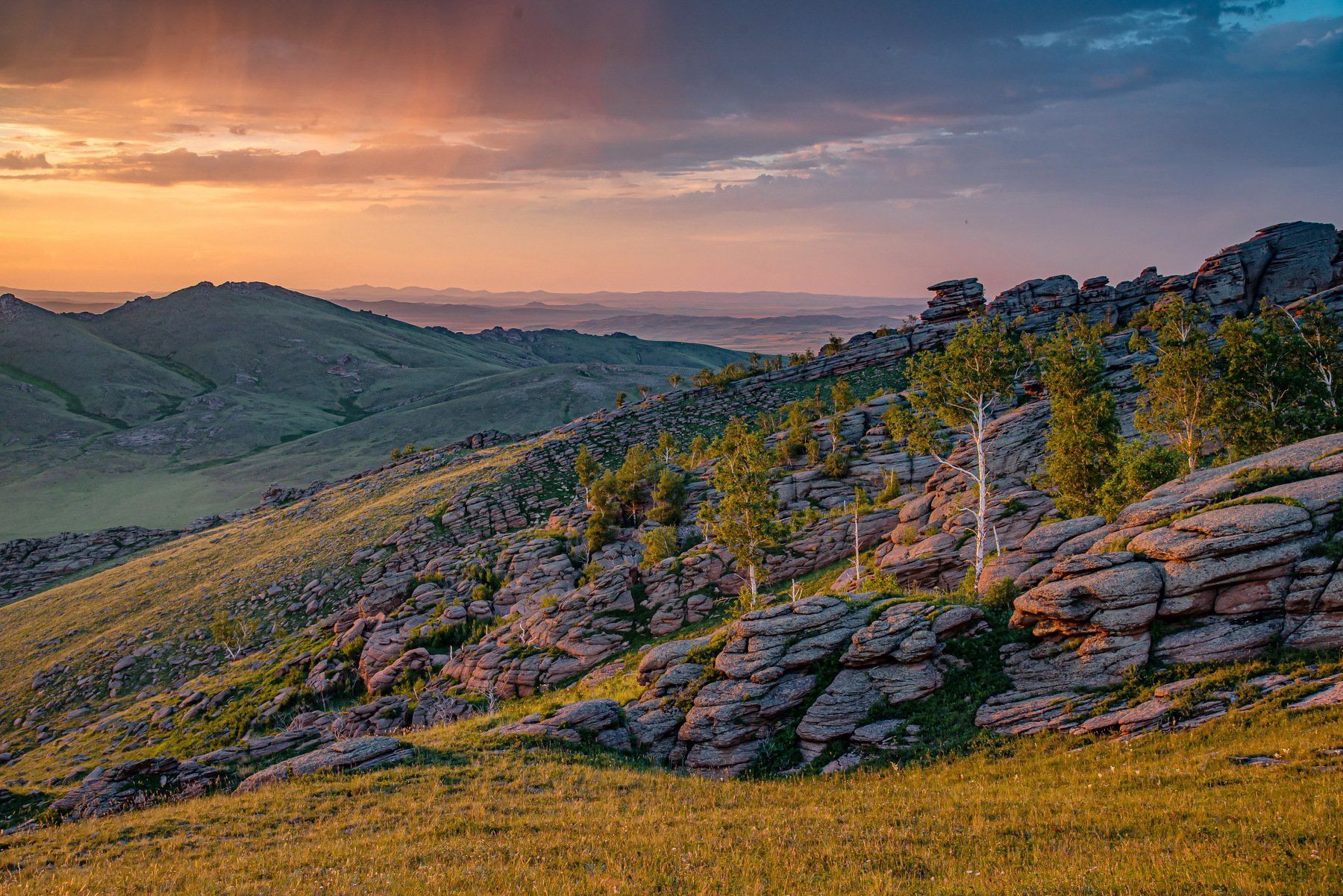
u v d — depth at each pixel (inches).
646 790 971.3
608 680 2102.6
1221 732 816.3
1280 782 665.6
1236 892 484.7
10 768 2923.2
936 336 6318.9
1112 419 2119.8
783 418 5767.7
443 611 3277.6
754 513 2246.6
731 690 1182.9
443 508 4965.6
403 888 622.2
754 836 730.2
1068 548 1205.1
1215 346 2938.0
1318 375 2097.7
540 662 2439.7
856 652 1149.7
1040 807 730.2
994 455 2760.8
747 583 2642.7
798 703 1135.6
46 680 3816.4
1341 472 1051.9
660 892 589.3
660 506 3823.8
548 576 3417.8
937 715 1045.8
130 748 2856.8
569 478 5354.3
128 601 4822.8
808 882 593.9
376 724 2306.8
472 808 889.5
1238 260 4630.9
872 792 893.8
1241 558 957.2
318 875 676.7
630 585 2768.2
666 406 6668.3
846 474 3535.9
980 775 896.9
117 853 807.7
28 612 5142.7
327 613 3991.1
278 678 3157.0
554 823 818.8
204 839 832.9
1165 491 1262.3
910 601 1246.9
